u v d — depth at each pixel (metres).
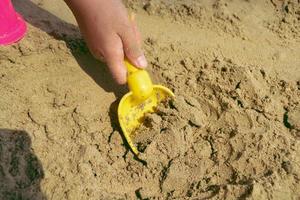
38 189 0.26
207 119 0.31
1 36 0.31
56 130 0.29
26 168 0.27
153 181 0.28
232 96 0.31
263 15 0.41
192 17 0.39
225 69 0.33
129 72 0.29
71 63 0.32
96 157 0.28
